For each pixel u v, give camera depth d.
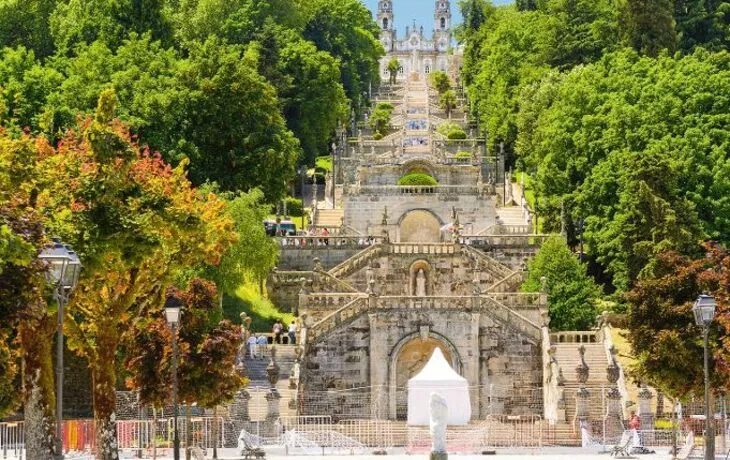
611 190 136.38
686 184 130.75
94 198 66.19
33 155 63.66
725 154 132.75
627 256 122.12
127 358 80.75
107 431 70.25
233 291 122.56
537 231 146.25
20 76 132.00
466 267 126.19
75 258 56.09
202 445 87.19
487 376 110.56
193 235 72.44
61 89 130.75
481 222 145.88
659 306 82.12
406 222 146.50
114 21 167.25
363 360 110.56
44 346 65.12
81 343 70.88
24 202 61.34
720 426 91.81
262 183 138.50
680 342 80.12
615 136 141.88
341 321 110.62
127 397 96.62
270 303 126.81
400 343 110.44
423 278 126.38
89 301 71.19
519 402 110.00
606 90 153.25
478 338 110.62
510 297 114.62
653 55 180.25
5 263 52.41
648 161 124.69
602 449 90.25
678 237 119.44
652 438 92.00
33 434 64.62
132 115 133.00
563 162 149.88
